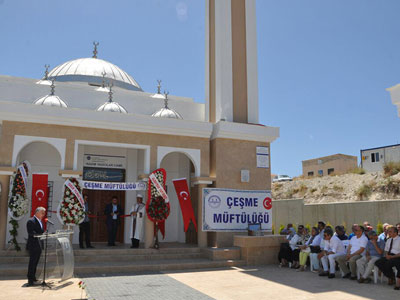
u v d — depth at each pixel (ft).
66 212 40.50
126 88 72.13
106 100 56.59
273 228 83.35
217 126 50.21
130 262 40.34
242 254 43.86
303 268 38.58
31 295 25.96
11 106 40.91
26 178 40.86
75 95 55.26
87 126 44.11
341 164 141.90
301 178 119.85
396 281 29.35
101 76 70.08
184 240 56.08
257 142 52.49
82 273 35.70
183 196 46.75
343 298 26.27
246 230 49.37
